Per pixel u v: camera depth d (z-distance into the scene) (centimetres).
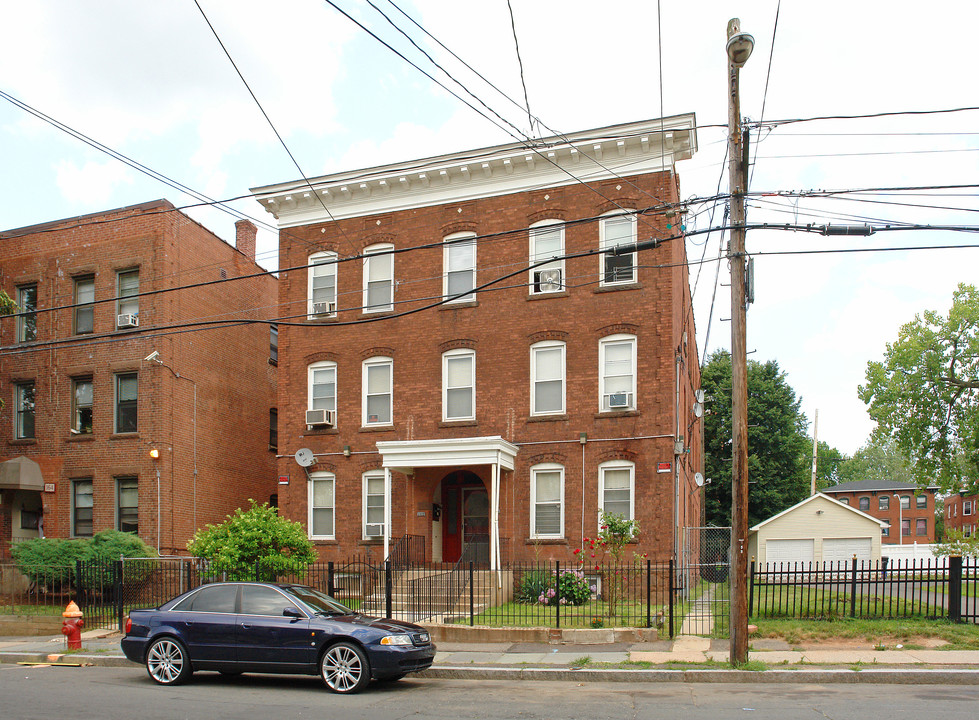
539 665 1438
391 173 2523
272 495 3172
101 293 2767
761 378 5250
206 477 2789
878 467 10381
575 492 2273
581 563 2155
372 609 2105
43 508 2730
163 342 2659
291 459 2598
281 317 2669
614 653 1544
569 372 2327
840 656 1445
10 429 2841
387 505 2272
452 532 2506
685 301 2680
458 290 2484
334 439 2558
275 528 2108
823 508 3981
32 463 2705
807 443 5834
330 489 2558
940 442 4769
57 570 2241
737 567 1399
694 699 1162
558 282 2166
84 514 2709
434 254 2512
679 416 2373
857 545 3919
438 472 2422
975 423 4512
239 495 2959
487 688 1293
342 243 2625
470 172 2472
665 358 2241
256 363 3116
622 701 1155
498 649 1623
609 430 2266
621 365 2292
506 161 2412
